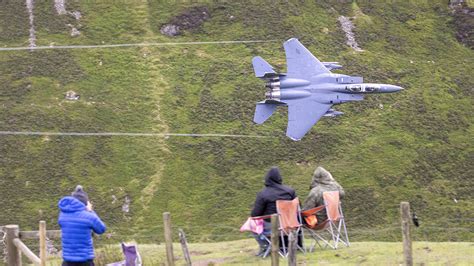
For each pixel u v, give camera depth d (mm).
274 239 71688
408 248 69000
